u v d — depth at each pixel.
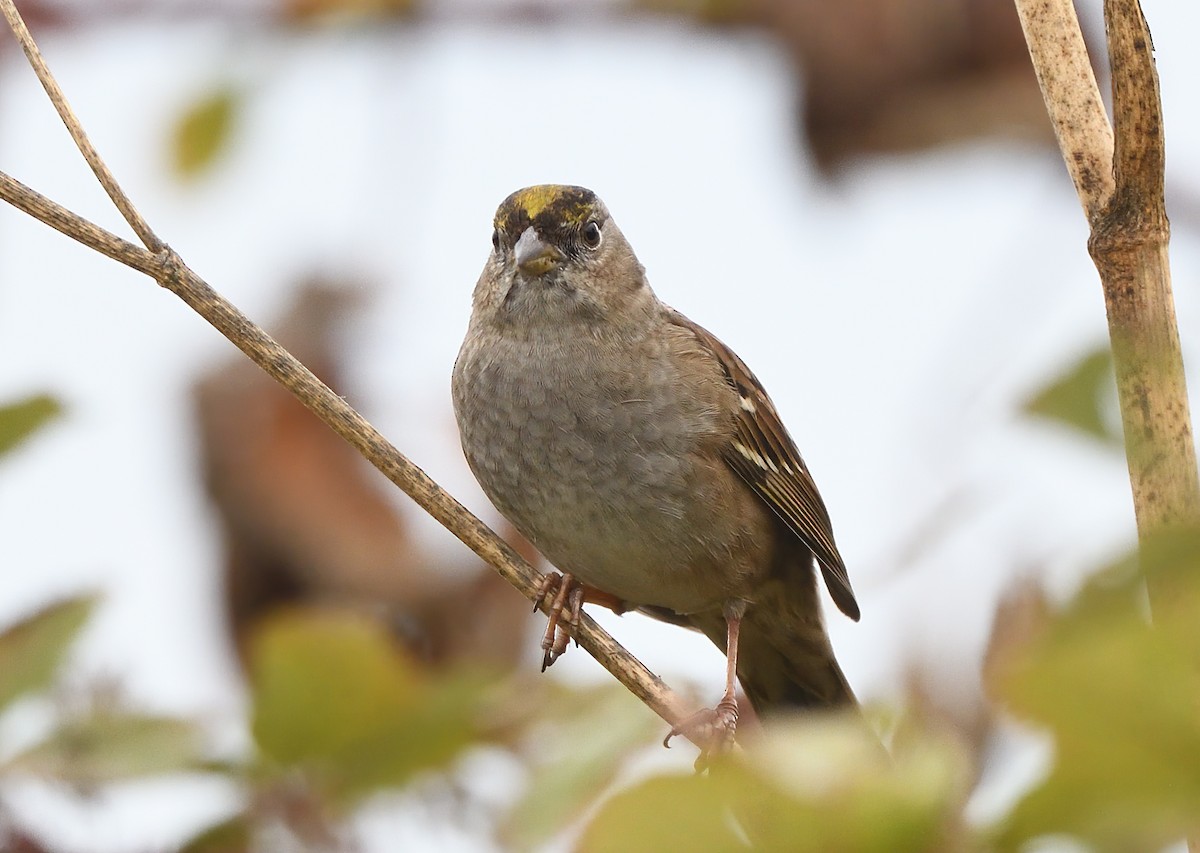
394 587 7.71
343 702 5.18
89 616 5.70
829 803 2.90
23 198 5.90
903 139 7.87
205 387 8.05
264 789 5.27
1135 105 4.53
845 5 7.85
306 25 7.95
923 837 2.84
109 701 5.62
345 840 5.24
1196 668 2.42
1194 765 2.45
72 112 5.88
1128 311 4.55
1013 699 2.56
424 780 5.25
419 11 8.14
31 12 8.48
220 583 7.84
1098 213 4.79
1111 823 2.49
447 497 6.58
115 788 5.37
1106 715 2.48
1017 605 3.77
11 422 5.95
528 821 4.83
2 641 5.64
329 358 8.60
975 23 7.80
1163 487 4.05
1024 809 2.65
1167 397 4.11
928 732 3.38
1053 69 5.00
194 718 5.55
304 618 5.28
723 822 2.95
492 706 5.46
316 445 7.91
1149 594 2.49
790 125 7.96
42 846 5.39
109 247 5.98
